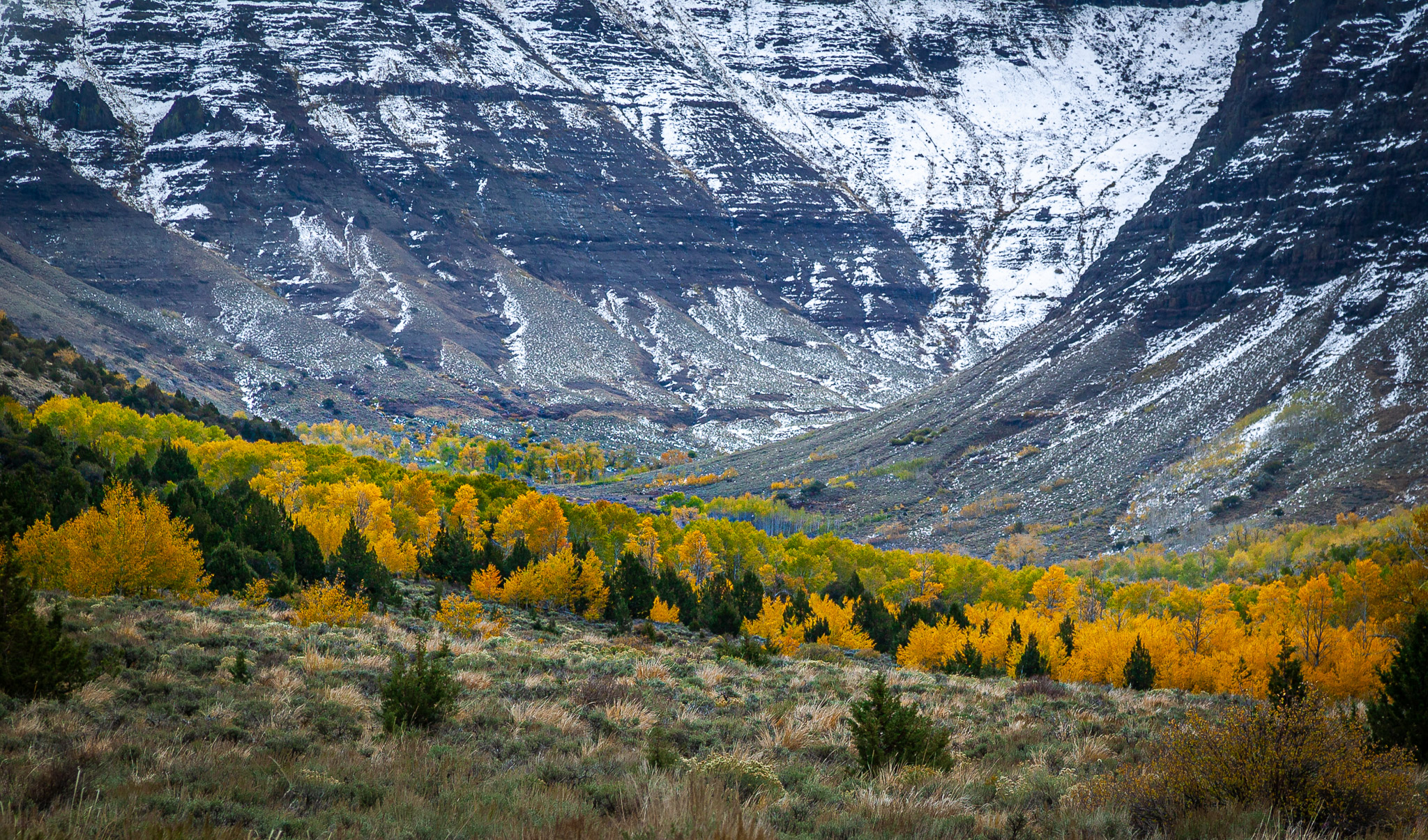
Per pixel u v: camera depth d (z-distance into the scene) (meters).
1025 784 14.43
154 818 9.79
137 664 21.70
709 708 23.66
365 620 35.03
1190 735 12.75
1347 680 45.44
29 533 33.97
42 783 11.06
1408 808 11.75
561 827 9.79
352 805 11.52
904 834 10.83
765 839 9.73
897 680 32.91
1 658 16.69
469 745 16.06
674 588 64.94
